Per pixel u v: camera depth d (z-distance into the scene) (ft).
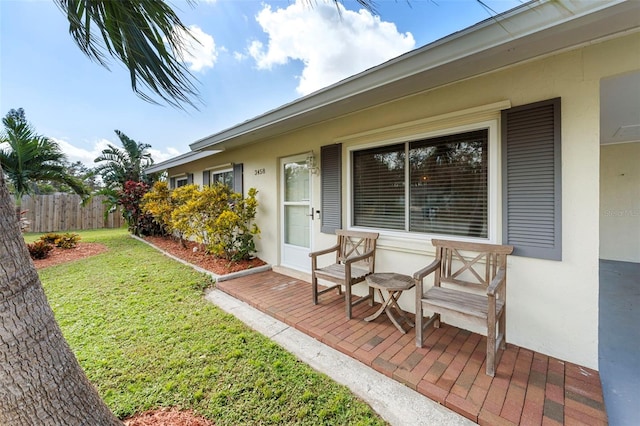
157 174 36.99
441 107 9.25
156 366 7.04
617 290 13.00
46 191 41.68
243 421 5.38
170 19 4.40
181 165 27.81
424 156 9.98
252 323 9.62
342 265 11.71
